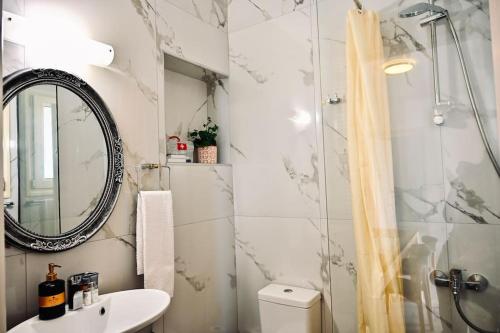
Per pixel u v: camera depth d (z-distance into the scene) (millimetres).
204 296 2092
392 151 1442
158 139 1838
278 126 2203
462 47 1305
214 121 2488
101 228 1513
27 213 1259
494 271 1233
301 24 2119
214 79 2480
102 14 1576
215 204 2232
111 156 1564
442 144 1338
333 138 1692
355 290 1631
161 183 1840
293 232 2129
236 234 2379
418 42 1393
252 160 2312
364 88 1521
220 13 2393
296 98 2131
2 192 712
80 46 1396
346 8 1664
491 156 1251
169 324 1836
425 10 1377
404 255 1401
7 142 1216
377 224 1470
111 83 1605
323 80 1731
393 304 1412
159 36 1884
